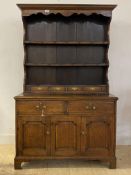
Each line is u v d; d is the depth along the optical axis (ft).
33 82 12.66
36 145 11.05
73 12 11.67
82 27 12.75
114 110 11.08
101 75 12.80
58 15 12.33
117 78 14.08
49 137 11.05
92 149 11.13
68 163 11.73
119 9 13.82
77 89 12.04
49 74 12.73
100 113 11.07
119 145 14.11
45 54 12.67
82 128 11.05
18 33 13.71
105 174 10.50
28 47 12.49
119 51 13.97
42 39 12.63
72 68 12.76
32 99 10.90
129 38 13.96
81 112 11.04
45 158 11.05
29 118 10.98
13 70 13.83
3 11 13.60
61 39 12.71
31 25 12.59
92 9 11.66
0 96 13.89
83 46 12.73
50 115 11.00
